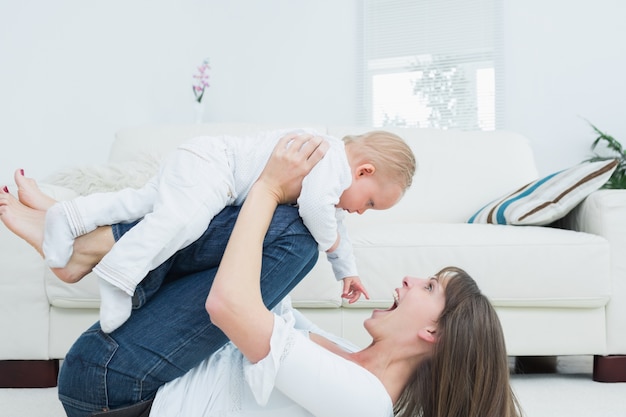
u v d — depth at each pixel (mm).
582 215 2092
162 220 972
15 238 1849
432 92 4102
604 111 3705
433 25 4086
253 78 4305
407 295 1013
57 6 3092
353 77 4203
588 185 2051
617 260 1925
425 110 4117
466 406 929
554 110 3787
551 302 1909
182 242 985
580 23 3746
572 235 1940
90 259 1035
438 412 939
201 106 3949
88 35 3299
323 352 901
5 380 1858
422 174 2672
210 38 4324
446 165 2693
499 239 1925
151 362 946
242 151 1085
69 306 1846
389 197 1157
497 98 3904
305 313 1923
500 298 1906
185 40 4230
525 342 1920
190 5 4289
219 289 853
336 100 4215
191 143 1092
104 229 1036
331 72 4223
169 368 956
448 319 950
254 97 4301
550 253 1904
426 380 970
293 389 875
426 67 4109
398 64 4164
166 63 4004
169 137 2715
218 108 4297
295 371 864
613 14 3689
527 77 3842
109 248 1025
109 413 938
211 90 4297
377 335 1011
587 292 1896
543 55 3814
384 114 4195
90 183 2098
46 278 1842
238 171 1068
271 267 989
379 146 1146
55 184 2119
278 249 992
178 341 953
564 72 3770
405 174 1156
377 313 1044
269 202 972
